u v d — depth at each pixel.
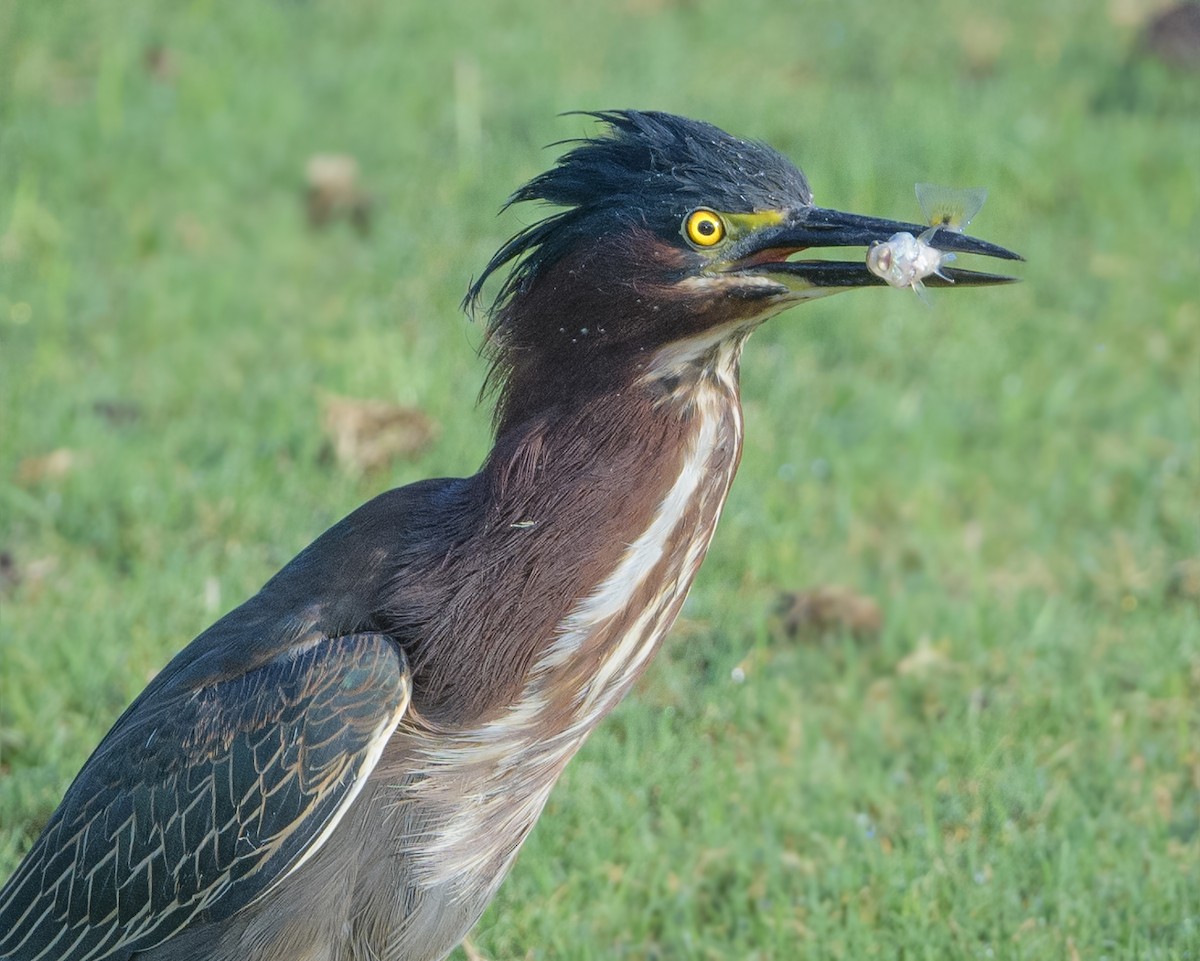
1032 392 13.63
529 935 8.59
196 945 7.19
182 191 16.16
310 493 12.00
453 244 15.16
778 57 19.17
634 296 6.95
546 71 18.42
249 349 14.03
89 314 14.22
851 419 13.41
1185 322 14.45
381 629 7.08
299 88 17.95
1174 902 8.63
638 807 9.31
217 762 7.01
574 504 6.99
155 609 10.64
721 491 7.29
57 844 7.35
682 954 8.63
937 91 17.80
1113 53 19.05
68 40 18.31
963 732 10.04
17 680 10.05
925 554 11.96
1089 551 12.05
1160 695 10.42
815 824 9.39
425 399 13.04
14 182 15.84
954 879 8.79
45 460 12.10
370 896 7.06
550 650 7.01
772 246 6.91
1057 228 15.70
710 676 10.47
